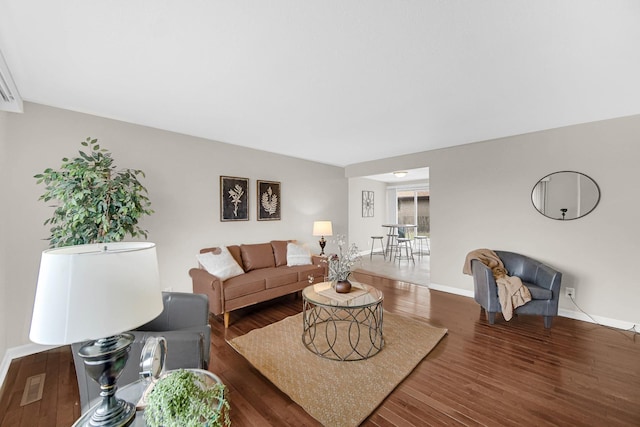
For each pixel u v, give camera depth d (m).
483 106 2.54
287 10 1.31
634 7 1.28
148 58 1.73
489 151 3.73
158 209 3.16
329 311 3.21
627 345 2.45
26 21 1.37
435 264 4.31
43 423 1.57
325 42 1.57
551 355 2.28
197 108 2.57
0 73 1.67
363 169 5.44
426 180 7.59
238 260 3.62
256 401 1.73
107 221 2.19
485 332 2.73
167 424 0.77
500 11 1.32
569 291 3.13
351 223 7.08
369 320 3.01
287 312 3.33
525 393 1.80
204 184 3.58
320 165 5.36
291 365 2.12
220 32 1.48
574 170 3.09
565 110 2.65
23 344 2.31
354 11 1.32
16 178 2.30
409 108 2.59
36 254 2.39
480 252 3.52
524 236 3.45
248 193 4.09
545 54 1.69
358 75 1.96
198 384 0.92
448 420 1.57
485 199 3.78
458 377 1.98
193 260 3.46
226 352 2.35
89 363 0.91
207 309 2.01
